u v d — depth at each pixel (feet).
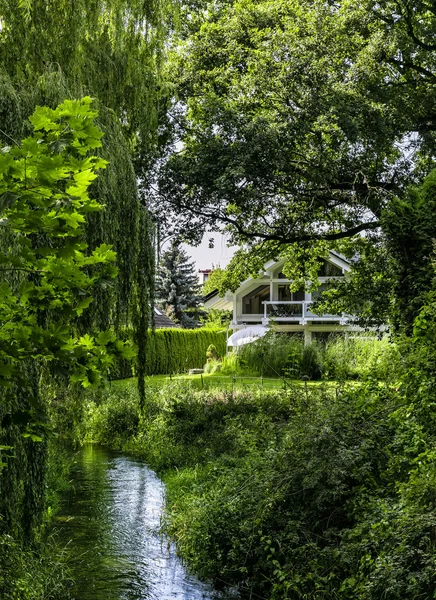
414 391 23.03
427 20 58.49
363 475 23.38
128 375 80.12
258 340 81.97
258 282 123.54
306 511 23.88
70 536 30.60
